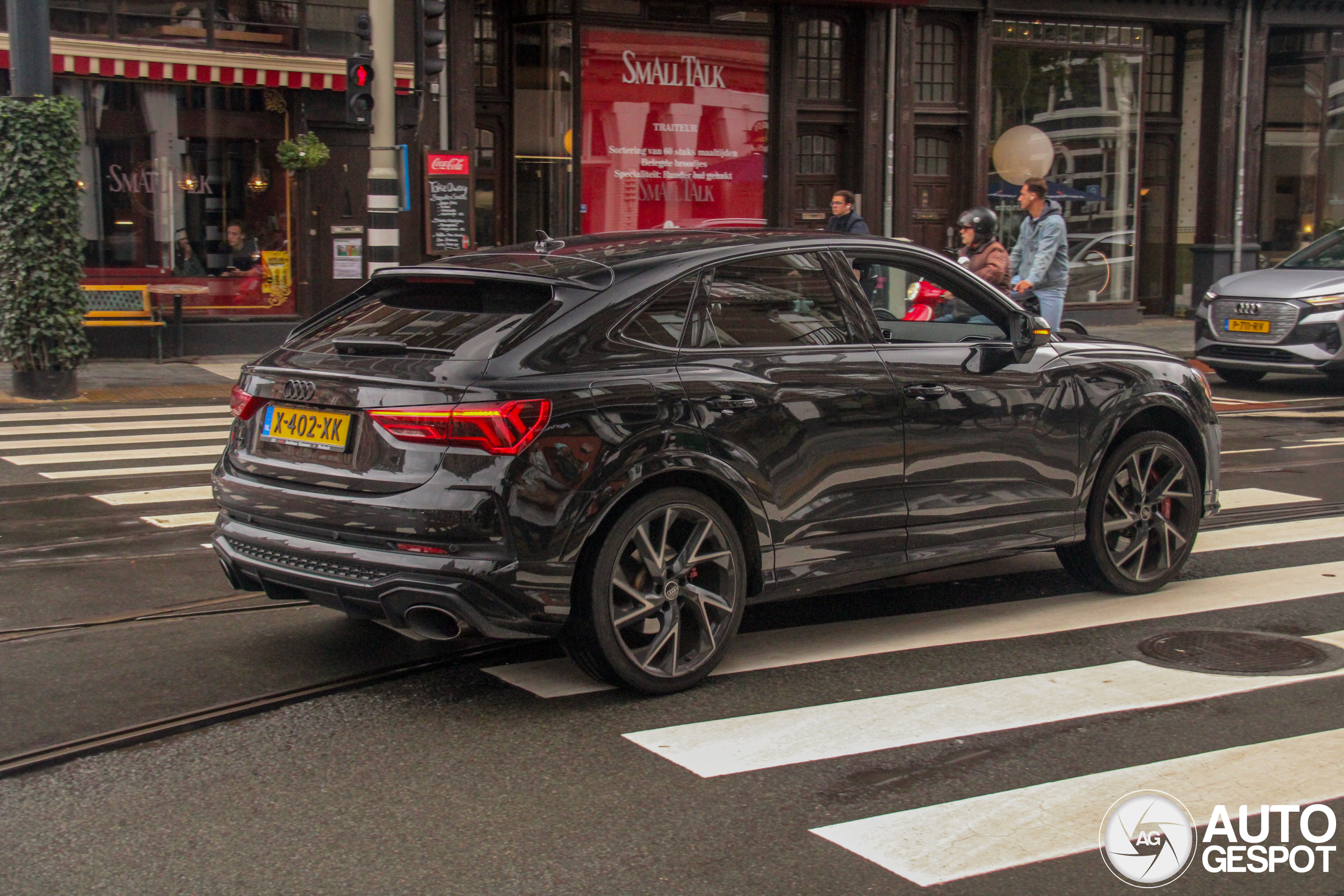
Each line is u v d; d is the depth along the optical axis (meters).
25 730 4.60
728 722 4.71
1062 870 3.58
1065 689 5.07
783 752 4.43
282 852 3.67
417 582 4.54
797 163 20.64
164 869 3.57
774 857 3.65
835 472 5.34
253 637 5.74
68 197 13.46
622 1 18.94
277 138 17.41
